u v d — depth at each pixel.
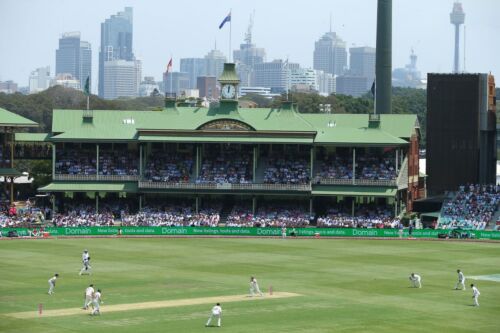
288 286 108.75
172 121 191.62
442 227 174.12
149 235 166.62
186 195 187.12
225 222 179.12
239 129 185.38
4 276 114.25
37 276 114.38
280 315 90.06
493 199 182.75
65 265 124.69
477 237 165.88
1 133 193.00
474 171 199.75
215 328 83.19
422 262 132.25
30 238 160.00
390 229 167.50
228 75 196.50
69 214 182.00
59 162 189.00
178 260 131.50
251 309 93.00
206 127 186.00
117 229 166.75
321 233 168.00
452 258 137.25
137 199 188.12
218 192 183.25
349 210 183.38
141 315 88.94
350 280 114.12
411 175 198.25
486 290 107.50
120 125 192.38
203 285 108.44
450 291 106.62
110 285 107.69
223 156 190.88
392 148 191.00
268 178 185.50
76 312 90.00
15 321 85.31
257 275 117.44
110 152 192.25
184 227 168.12
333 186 183.75
